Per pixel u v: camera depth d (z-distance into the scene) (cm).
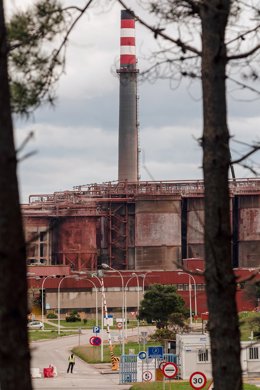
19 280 2456
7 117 2522
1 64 2561
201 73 3191
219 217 3123
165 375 12156
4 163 2469
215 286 3092
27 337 2464
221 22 3172
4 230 2453
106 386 16625
